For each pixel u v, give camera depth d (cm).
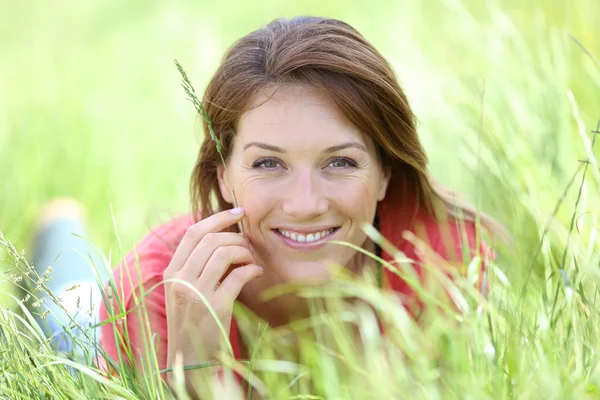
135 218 639
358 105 396
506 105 565
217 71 421
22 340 361
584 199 434
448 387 330
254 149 399
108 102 870
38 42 1127
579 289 361
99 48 1110
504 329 357
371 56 409
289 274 412
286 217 401
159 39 1094
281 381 393
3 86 917
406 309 441
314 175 398
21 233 636
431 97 665
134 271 439
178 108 812
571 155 528
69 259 582
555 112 548
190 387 398
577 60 679
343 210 403
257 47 409
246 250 401
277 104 395
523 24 787
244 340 449
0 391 349
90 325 366
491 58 643
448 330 343
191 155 741
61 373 355
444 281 367
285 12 1177
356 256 453
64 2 1293
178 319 395
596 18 712
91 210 669
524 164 505
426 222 470
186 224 482
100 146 742
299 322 446
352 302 444
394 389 329
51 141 736
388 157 440
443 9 943
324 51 396
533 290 388
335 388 335
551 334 338
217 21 1157
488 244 432
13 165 707
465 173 605
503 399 315
